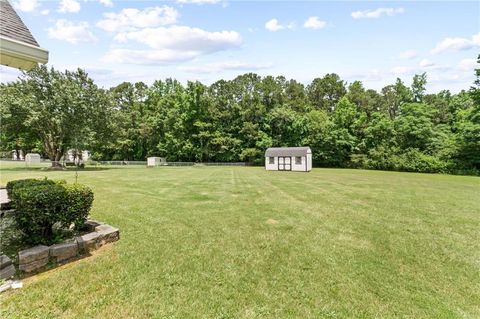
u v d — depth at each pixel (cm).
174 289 327
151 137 4400
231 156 4181
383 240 534
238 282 350
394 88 4491
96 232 464
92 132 2522
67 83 2369
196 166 3703
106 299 300
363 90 4784
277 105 4334
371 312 294
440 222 684
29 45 379
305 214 737
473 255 468
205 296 315
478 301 323
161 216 662
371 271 395
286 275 374
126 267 377
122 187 1180
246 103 4256
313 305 304
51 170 2300
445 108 3931
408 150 3378
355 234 569
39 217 402
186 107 4097
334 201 944
